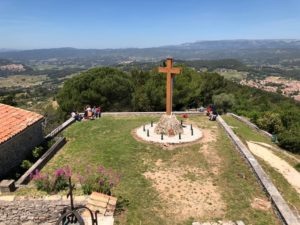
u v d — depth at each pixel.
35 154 16.09
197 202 11.91
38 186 11.77
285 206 10.95
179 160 16.00
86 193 11.51
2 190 11.53
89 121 24.14
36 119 17.08
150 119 24.73
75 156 16.70
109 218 10.58
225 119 29.12
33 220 11.15
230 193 12.59
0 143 13.55
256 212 11.20
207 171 14.67
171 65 19.30
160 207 11.56
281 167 17.61
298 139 23.44
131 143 18.52
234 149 17.45
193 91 35.56
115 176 13.05
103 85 31.55
